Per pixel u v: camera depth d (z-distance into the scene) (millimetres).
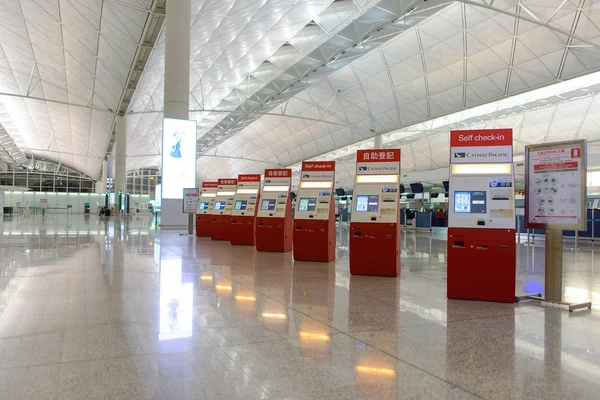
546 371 3473
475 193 6582
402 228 28766
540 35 21953
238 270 9047
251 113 38438
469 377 3320
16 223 31094
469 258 6398
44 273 8102
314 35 25438
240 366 3469
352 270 8688
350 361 3637
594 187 19500
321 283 7617
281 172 13672
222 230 17516
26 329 4438
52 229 23141
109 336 4219
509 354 3889
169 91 18562
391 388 3082
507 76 25109
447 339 4340
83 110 38781
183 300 5914
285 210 13102
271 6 20688
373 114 35906
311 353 3820
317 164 11422
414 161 45000
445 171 26484
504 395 2998
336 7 22484
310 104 39781
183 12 18484
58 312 5148
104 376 3223
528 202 6496
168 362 3533
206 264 9867
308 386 3090
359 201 8914
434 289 7195
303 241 10883
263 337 4270
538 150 6480
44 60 27766
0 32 24797
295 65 28672
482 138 6754
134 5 17844
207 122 45812
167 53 18500
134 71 25516
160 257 11016
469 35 24281
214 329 4523
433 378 3291
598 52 20812
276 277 8203
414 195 30516
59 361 3525
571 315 5465
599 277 8641
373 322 4965
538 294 6707
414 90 30672
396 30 23094
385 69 30562
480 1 21125
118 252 11953
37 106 41500
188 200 19219
